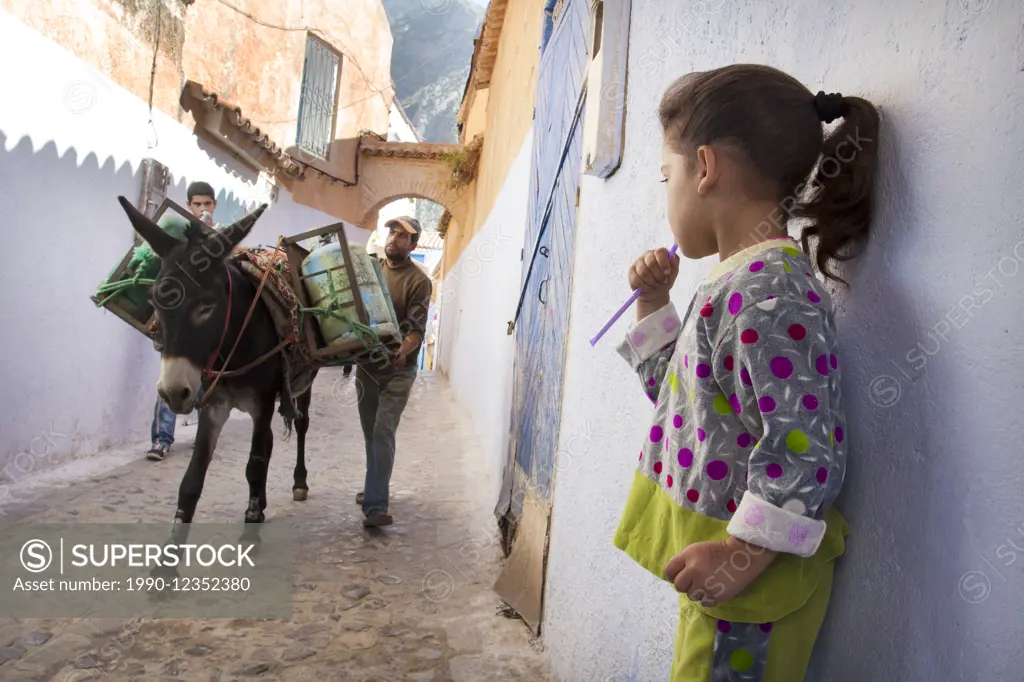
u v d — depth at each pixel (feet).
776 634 3.62
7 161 16.08
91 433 20.24
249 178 35.58
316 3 46.55
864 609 3.40
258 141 33.50
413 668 9.73
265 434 14.21
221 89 38.78
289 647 10.21
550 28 16.57
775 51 4.83
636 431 6.79
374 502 15.84
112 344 21.08
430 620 11.28
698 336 3.66
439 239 93.15
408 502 18.44
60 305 18.44
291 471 20.90
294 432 26.96
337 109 49.98
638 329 4.84
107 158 20.42
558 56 14.11
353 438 26.94
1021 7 2.70
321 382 42.57
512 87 26.05
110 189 20.66
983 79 2.88
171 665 9.52
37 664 9.23
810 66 4.36
